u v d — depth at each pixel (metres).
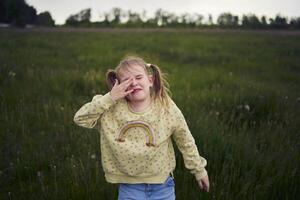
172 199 2.76
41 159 4.15
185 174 3.64
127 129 2.58
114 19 53.12
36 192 3.58
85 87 7.28
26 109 5.66
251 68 10.80
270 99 6.25
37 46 15.28
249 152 3.99
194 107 5.77
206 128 4.52
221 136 4.31
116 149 2.56
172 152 2.76
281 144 4.30
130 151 2.54
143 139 2.57
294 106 6.09
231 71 10.05
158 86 2.66
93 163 3.84
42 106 5.92
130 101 2.65
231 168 3.63
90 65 10.19
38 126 5.11
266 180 3.51
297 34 29.36
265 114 5.84
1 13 58.66
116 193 3.38
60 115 5.42
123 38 21.11
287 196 3.38
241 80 8.21
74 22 54.69
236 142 4.19
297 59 12.85
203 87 7.58
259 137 4.57
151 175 2.62
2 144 4.55
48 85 7.23
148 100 2.64
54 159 4.12
